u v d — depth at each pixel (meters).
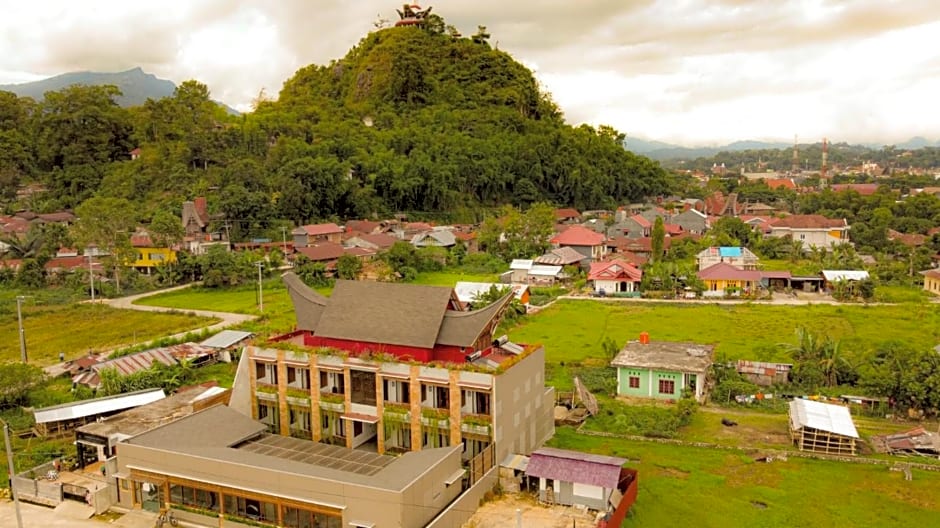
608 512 41.56
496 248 147.00
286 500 40.69
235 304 106.94
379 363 48.78
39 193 171.50
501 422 47.03
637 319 96.50
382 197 180.38
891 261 132.25
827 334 85.12
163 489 44.78
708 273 114.56
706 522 43.03
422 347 49.22
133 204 151.88
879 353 70.31
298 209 157.12
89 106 183.50
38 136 183.50
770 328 89.75
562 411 62.28
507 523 41.53
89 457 52.44
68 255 131.38
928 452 52.28
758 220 170.25
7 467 51.81
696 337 85.81
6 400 63.81
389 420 48.75
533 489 46.16
